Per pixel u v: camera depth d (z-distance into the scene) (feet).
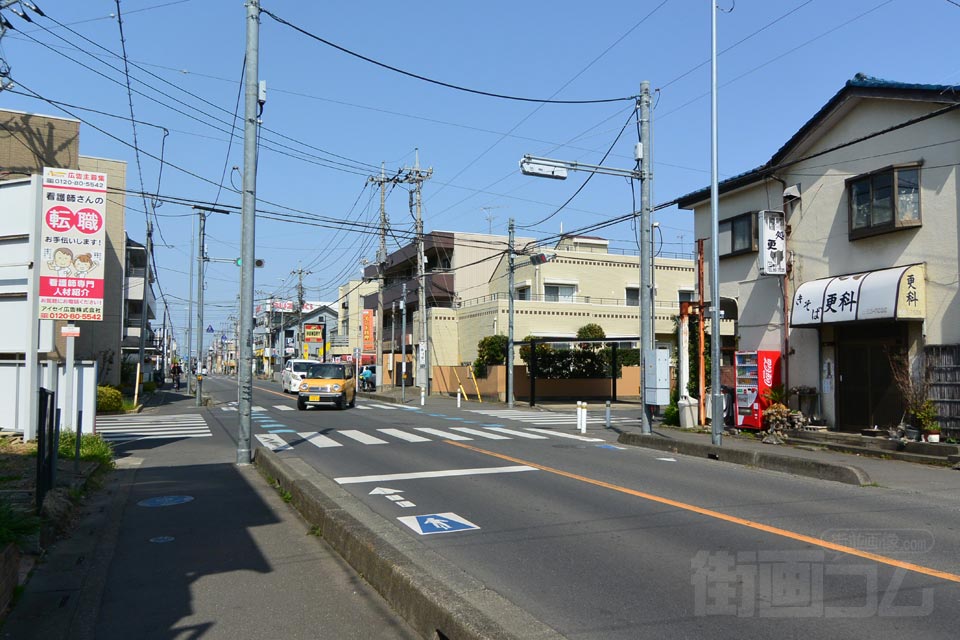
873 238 50.34
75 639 15.46
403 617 16.69
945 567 20.03
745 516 26.91
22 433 48.14
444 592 15.80
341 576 19.95
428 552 21.52
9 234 50.78
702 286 68.64
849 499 30.63
